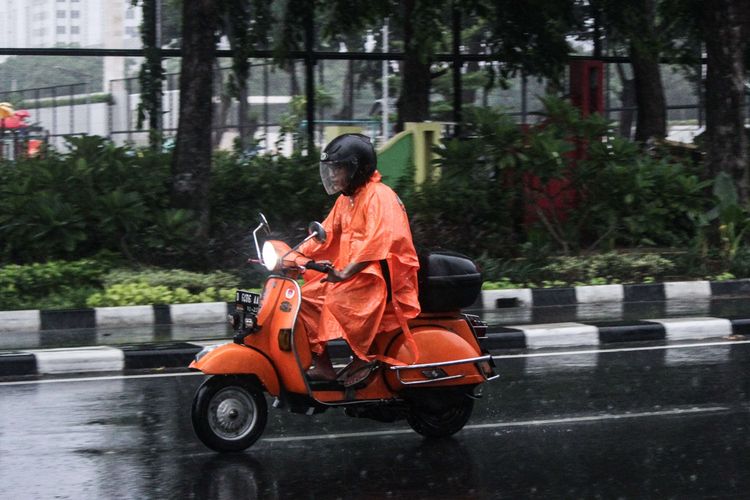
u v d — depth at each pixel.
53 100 20.84
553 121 18.80
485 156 18.09
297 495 6.86
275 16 21.34
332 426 8.80
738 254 18.31
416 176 19.75
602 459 7.76
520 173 17.98
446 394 8.10
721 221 18.47
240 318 7.98
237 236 17.70
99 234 17.00
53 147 19.23
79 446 8.12
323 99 22.25
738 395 9.97
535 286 16.91
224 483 7.11
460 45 22.25
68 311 14.19
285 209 18.23
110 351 11.55
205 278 15.95
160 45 20.48
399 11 21.05
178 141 17.34
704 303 16.28
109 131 21.09
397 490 6.97
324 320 7.70
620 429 8.69
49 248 16.30
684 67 24.02
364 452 7.96
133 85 21.09
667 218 19.44
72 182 17.09
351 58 22.02
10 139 20.52
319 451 7.99
